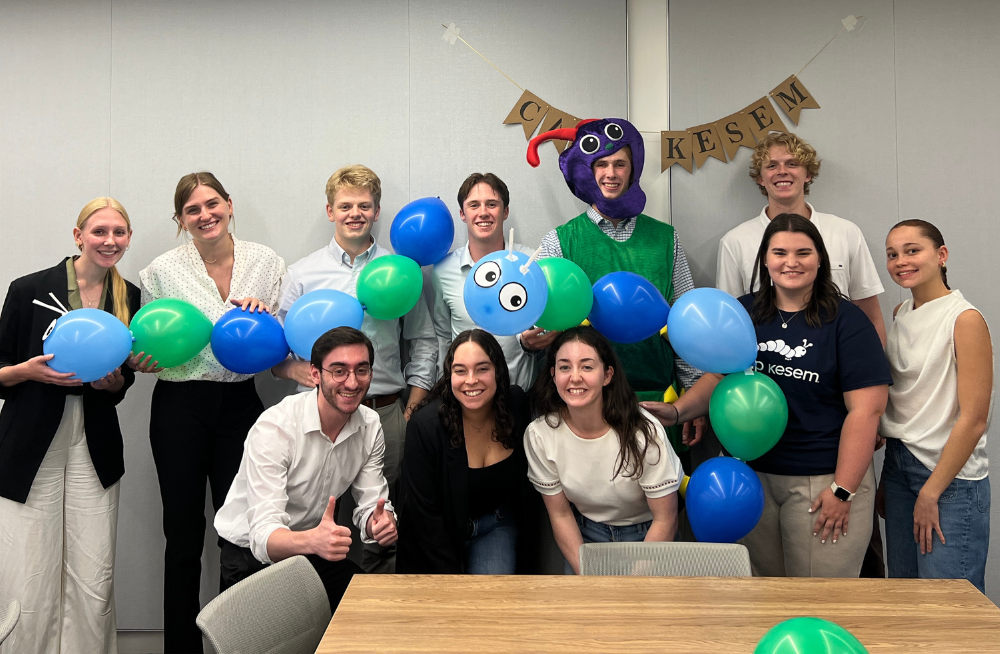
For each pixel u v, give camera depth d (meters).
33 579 2.39
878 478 3.02
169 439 2.55
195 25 2.98
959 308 2.18
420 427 2.21
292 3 2.99
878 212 3.01
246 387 2.67
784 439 2.25
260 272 2.70
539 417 2.24
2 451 2.37
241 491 2.14
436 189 3.02
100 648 2.49
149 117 2.98
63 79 2.96
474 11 3.00
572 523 2.22
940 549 2.21
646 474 2.15
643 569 1.75
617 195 2.62
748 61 3.01
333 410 2.07
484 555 2.32
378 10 3.01
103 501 2.50
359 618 1.42
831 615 1.44
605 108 3.01
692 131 3.01
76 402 2.45
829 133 3.01
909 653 1.29
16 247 2.97
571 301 2.22
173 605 2.56
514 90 3.01
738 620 1.42
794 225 2.15
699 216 3.02
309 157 3.00
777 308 2.27
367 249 2.79
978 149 3.01
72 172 2.97
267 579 1.54
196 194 2.52
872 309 2.82
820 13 3.00
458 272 2.74
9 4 2.96
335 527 1.83
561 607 1.47
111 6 2.97
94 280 2.49
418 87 3.01
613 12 3.00
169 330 2.31
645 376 2.61
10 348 2.44
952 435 2.15
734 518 2.09
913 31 3.00
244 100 2.99
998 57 3.00
